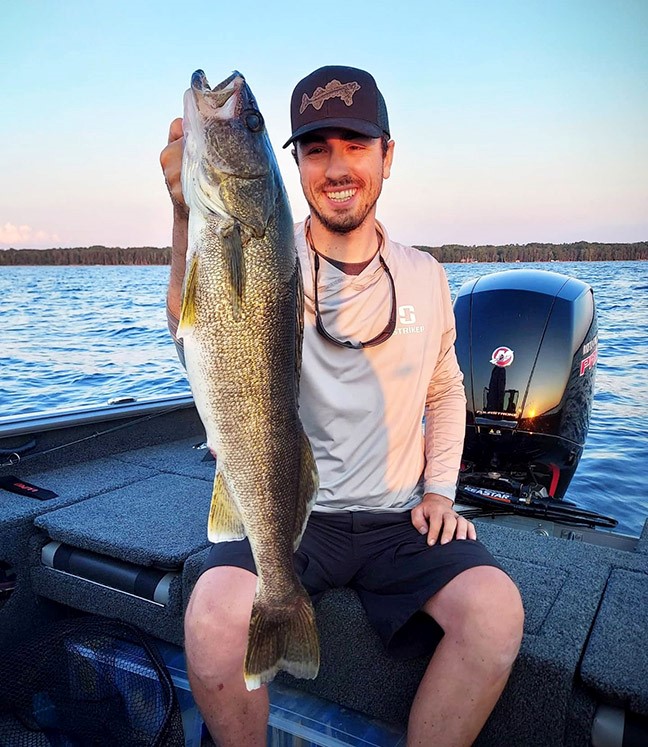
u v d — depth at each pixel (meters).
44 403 8.22
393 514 2.34
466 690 1.86
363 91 2.25
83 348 12.45
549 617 2.17
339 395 2.30
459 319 3.79
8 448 3.57
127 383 9.49
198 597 1.97
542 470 3.56
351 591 2.29
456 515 2.31
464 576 1.97
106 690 2.03
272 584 1.89
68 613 3.09
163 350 12.25
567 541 2.81
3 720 1.97
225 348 1.77
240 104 1.79
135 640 2.15
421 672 2.13
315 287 2.33
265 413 1.83
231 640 1.91
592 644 2.02
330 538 2.30
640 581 2.45
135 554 2.61
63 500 3.17
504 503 3.26
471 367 3.64
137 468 3.80
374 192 2.33
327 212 2.31
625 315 14.85
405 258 2.51
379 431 2.34
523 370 3.54
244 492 1.85
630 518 4.43
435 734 1.88
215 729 1.97
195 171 1.74
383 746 2.12
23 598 2.94
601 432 6.44
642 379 8.90
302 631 1.91
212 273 1.75
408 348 2.37
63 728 1.93
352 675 2.24
